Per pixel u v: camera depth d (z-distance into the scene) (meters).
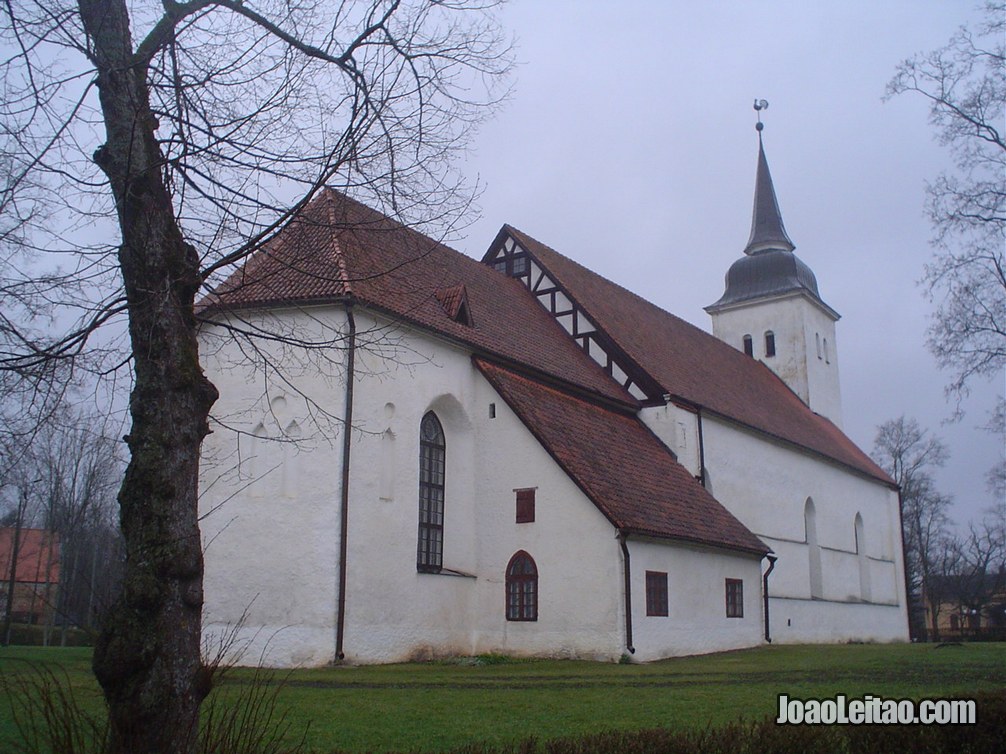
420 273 25.22
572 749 6.52
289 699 13.02
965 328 24.23
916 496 69.81
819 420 48.22
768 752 6.61
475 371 24.70
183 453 7.27
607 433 26.91
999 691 9.57
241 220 8.69
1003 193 23.69
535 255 32.91
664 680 16.59
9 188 8.45
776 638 33.66
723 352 43.94
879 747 7.09
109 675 6.54
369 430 20.84
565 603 22.33
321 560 19.80
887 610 46.34
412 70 9.59
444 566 23.44
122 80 8.09
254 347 11.00
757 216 52.75
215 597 20.47
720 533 26.41
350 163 8.84
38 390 9.12
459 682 16.05
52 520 27.72
